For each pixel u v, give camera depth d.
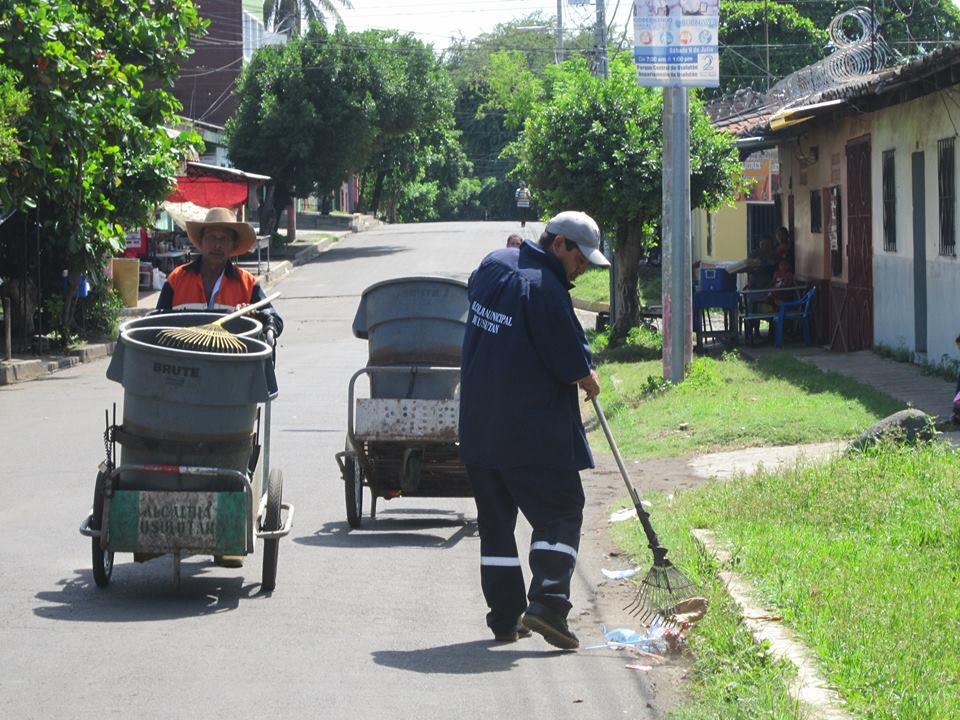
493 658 7.39
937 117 19.39
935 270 19.69
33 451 15.77
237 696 6.64
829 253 25.94
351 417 11.30
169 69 28.86
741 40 57.88
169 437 8.52
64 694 6.66
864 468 11.38
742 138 28.16
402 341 11.42
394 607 8.67
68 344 29.03
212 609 8.57
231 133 57.53
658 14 18.41
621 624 8.20
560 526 7.49
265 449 9.27
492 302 7.48
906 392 17.67
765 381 19.73
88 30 24.39
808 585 7.97
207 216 10.15
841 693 6.07
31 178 24.27
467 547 10.79
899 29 53.34
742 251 40.44
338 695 6.67
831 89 24.33
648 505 11.74
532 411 7.37
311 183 57.53
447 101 62.97
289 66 57.00
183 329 8.76
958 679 6.22
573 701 6.57
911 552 8.91
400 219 101.19
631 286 27.00
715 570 8.55
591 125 24.48
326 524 11.84
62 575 9.51
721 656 6.84
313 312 38.00
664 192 19.64
